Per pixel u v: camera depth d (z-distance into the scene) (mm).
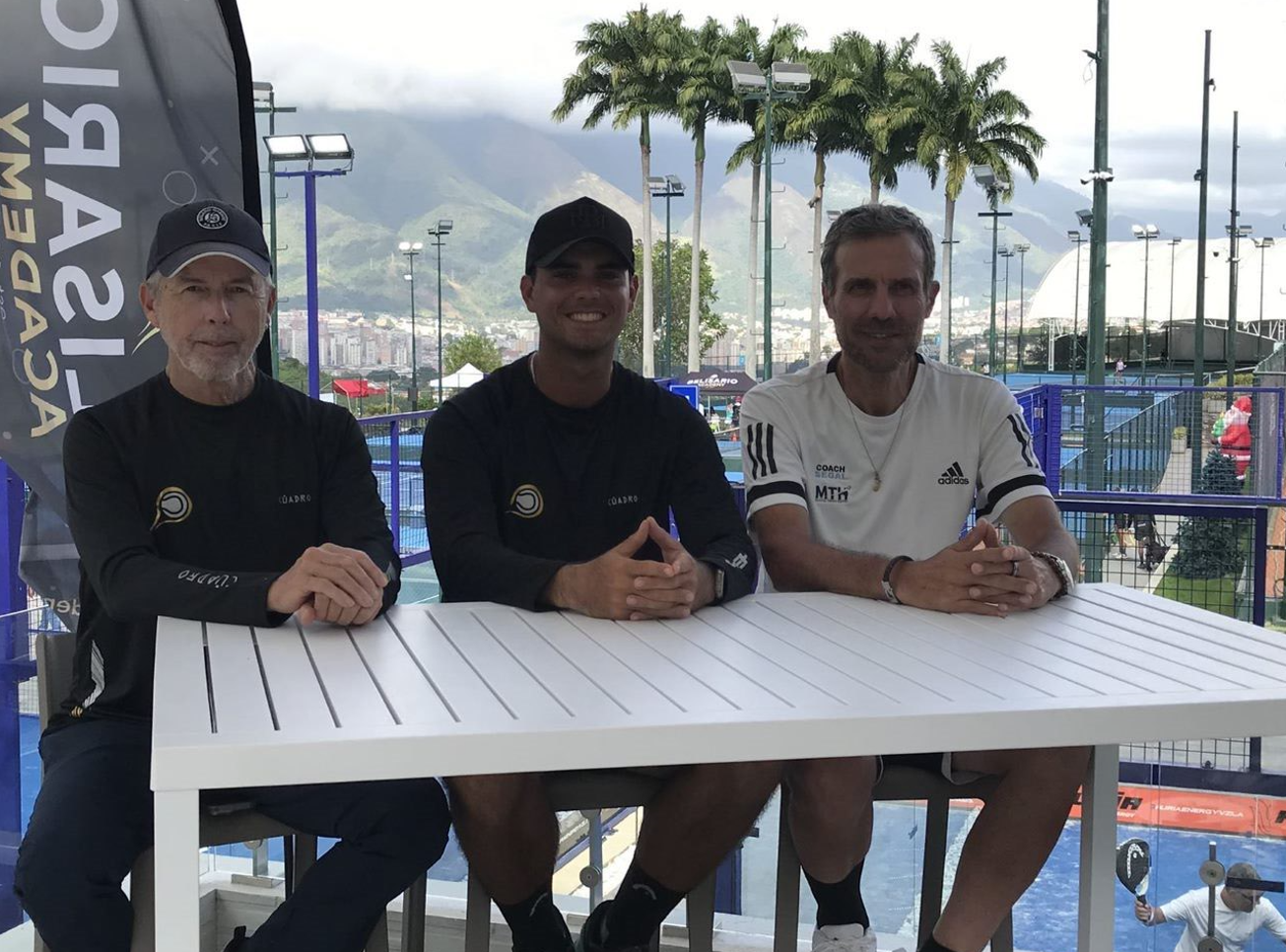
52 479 2959
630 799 1959
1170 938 2180
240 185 3045
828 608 2037
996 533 2010
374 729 1286
